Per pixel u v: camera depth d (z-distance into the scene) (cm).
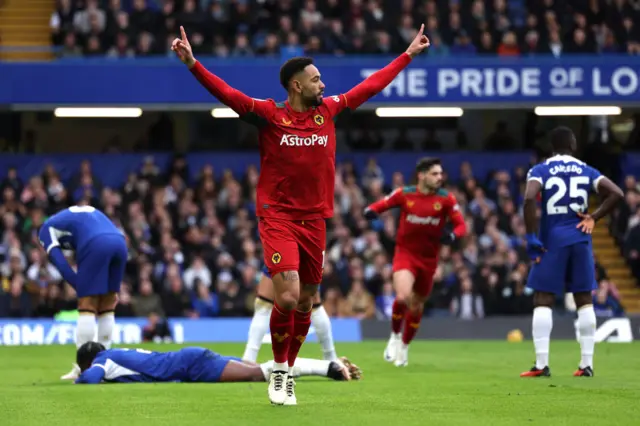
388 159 4866
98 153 4816
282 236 1351
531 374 1927
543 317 1916
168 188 4406
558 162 1902
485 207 4372
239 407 1368
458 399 1481
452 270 3922
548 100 4381
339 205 4331
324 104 1390
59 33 4781
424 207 2289
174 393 1582
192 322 3566
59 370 2231
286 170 1357
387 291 3784
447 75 4381
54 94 4338
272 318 1362
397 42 4525
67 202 4316
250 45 4691
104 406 1399
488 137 5103
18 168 4753
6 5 5069
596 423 1188
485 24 4712
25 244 4038
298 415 1270
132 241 4019
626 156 4838
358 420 1218
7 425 1199
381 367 2256
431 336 3612
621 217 4466
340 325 3588
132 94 4347
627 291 4384
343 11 4800
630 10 4803
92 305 1958
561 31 4759
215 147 5103
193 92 4356
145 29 4600
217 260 3966
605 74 4381
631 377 1903
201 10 4722
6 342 3397
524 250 4100
